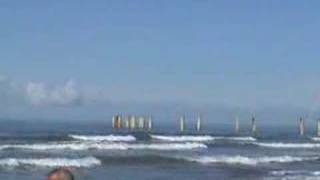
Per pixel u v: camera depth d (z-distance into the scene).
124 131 99.06
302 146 72.62
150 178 35.31
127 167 42.06
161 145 60.06
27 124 155.88
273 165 47.06
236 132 114.94
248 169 42.97
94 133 84.06
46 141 59.31
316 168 44.62
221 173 39.47
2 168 39.03
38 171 38.31
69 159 43.19
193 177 36.47
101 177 35.09
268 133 120.31
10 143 55.34
